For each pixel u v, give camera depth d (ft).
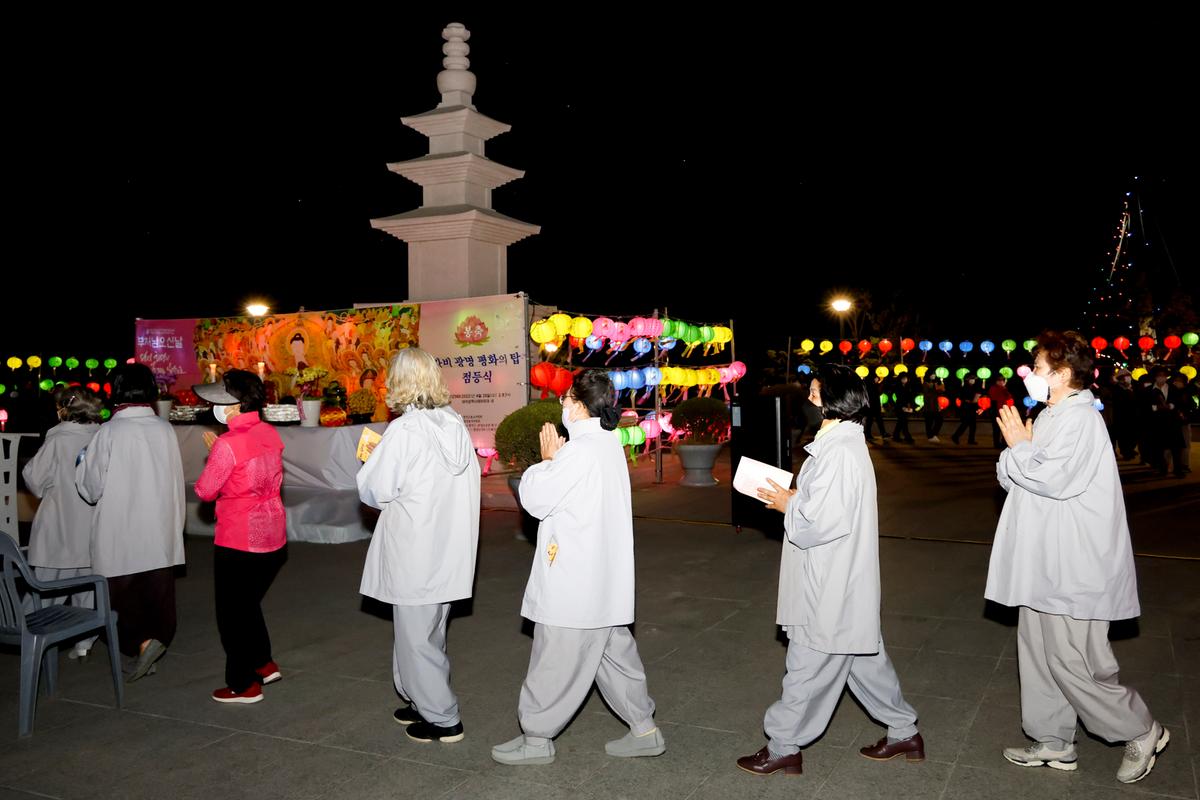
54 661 17.54
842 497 12.57
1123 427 55.83
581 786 13.56
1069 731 13.62
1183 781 13.33
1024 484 12.98
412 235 47.21
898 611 22.76
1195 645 19.71
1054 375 13.28
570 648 13.65
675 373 47.34
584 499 13.50
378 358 45.21
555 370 37.14
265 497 17.22
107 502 18.10
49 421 62.59
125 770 14.26
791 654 13.42
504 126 49.98
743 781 13.62
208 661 19.66
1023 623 13.75
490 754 14.73
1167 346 60.44
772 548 30.42
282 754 14.82
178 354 52.16
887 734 14.78
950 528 33.73
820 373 13.28
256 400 17.13
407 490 14.57
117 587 18.26
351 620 22.68
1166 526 33.81
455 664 19.24
